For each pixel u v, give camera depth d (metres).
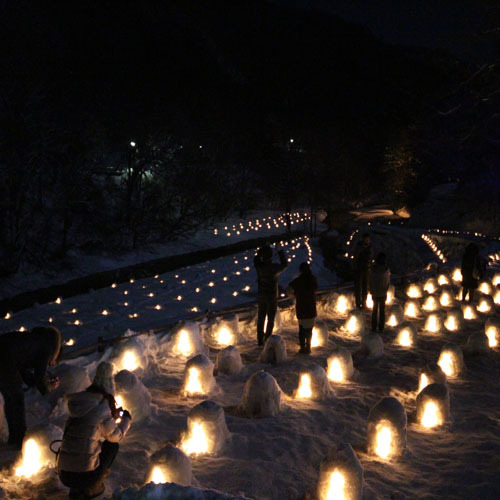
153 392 7.92
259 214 48.91
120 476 5.31
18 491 4.95
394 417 6.23
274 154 55.72
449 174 56.66
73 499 4.19
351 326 12.54
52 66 34.41
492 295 17.17
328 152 59.41
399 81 93.88
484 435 6.94
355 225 45.03
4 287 21.81
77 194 28.59
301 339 10.41
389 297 15.76
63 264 25.56
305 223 48.22
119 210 32.25
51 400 6.96
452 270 20.80
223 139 48.91
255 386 7.16
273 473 5.63
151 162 33.91
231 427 6.69
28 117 24.89
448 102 52.84
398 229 38.41
